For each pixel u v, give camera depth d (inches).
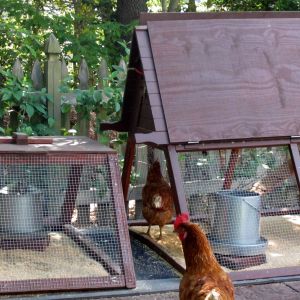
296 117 177.2
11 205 177.5
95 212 185.9
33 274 163.9
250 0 295.9
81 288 158.2
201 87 174.9
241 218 176.1
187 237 144.6
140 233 199.5
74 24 329.4
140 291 160.2
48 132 219.3
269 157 208.1
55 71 223.3
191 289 138.6
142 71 181.9
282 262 177.5
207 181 204.7
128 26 313.7
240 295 159.8
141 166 224.4
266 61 180.2
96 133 226.4
